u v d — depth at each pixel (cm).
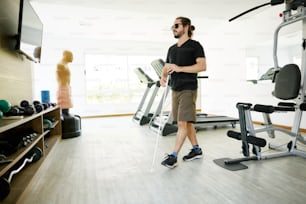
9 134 204
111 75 656
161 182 175
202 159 231
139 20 475
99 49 632
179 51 215
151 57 687
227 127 428
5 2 214
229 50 524
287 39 435
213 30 577
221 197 149
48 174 194
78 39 609
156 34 590
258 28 450
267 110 209
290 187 162
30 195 155
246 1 383
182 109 208
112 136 357
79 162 227
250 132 225
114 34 581
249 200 144
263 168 202
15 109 177
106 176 189
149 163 222
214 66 584
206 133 371
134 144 303
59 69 358
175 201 145
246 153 220
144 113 473
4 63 211
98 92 645
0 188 132
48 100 317
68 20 461
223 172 194
